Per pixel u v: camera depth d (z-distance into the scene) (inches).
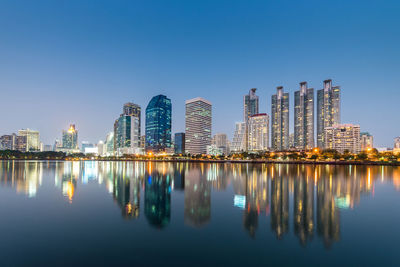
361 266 630.5
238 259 668.1
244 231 893.2
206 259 667.4
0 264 629.0
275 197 1582.2
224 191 1850.4
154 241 794.8
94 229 907.4
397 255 696.4
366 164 7283.5
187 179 2819.9
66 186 2092.8
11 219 1027.9
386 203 1406.3
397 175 3435.0
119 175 3373.5
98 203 1371.8
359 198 1565.0
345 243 783.1
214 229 914.1
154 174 3609.7
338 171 4345.5
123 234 856.9
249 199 1514.5
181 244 768.9
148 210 1208.2
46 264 632.4
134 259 665.0
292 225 964.6
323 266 629.6
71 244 765.3
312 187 2073.1
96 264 634.8
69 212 1157.7
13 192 1722.4
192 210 1209.4
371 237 837.8
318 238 826.8
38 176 2994.6
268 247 748.6
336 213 1157.7
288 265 635.5
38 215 1095.6
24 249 723.4
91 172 3912.4
